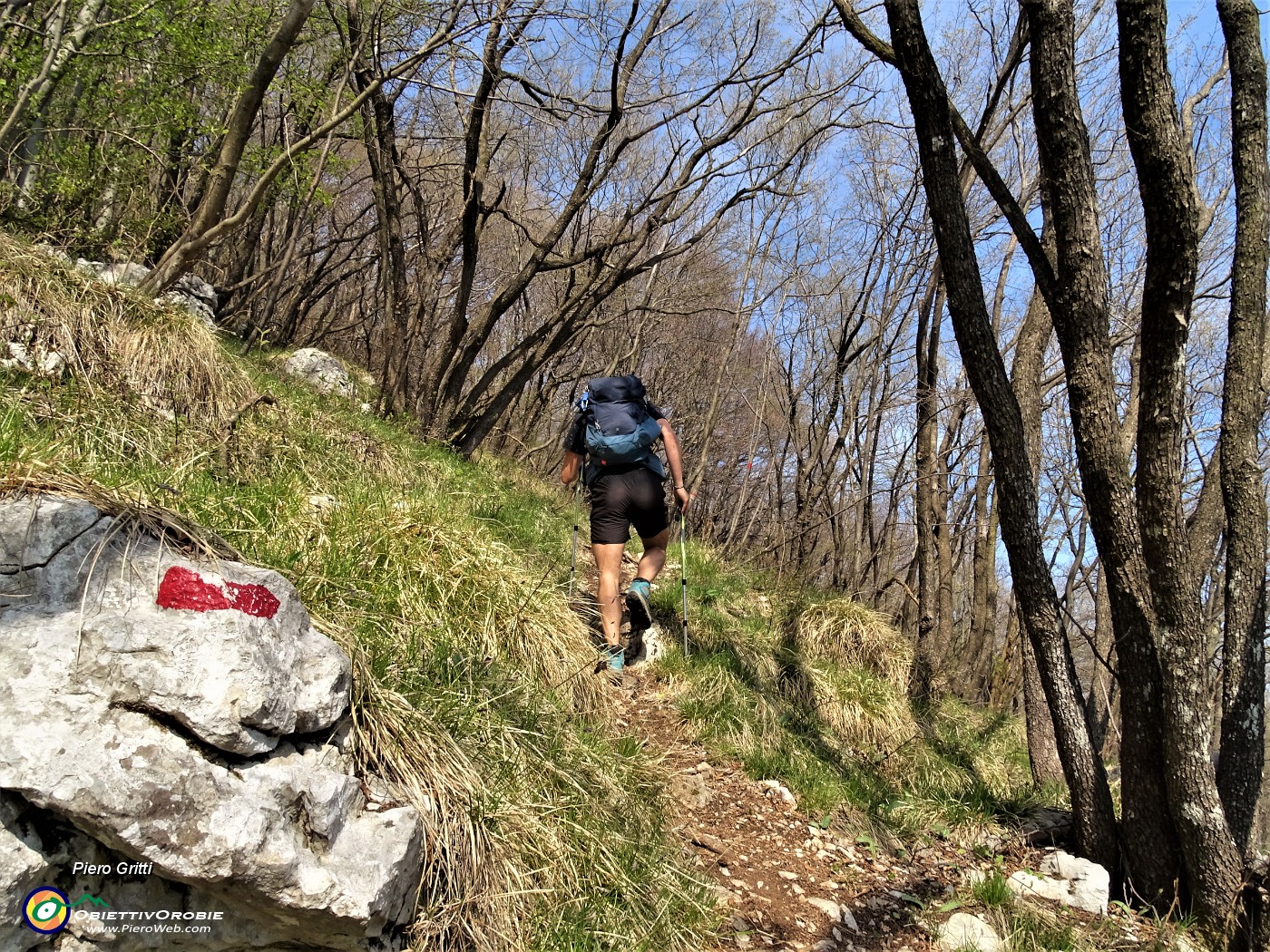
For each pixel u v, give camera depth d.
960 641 18.69
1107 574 4.14
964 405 12.60
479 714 3.42
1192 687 3.74
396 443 7.01
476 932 2.65
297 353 9.84
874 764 6.04
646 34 8.80
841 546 13.90
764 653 6.93
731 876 3.83
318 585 3.51
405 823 2.53
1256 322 4.14
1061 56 3.85
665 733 5.04
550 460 16.72
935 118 4.20
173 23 6.30
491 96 7.97
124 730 2.10
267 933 2.24
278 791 2.25
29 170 6.51
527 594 4.63
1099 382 4.08
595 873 3.17
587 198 9.50
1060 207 4.05
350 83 8.52
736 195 9.80
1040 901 3.99
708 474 24.39
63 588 2.29
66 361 4.25
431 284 9.50
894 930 3.73
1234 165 4.22
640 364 19.39
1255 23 4.11
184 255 5.21
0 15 5.56
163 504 3.29
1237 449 4.16
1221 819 3.72
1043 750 5.79
